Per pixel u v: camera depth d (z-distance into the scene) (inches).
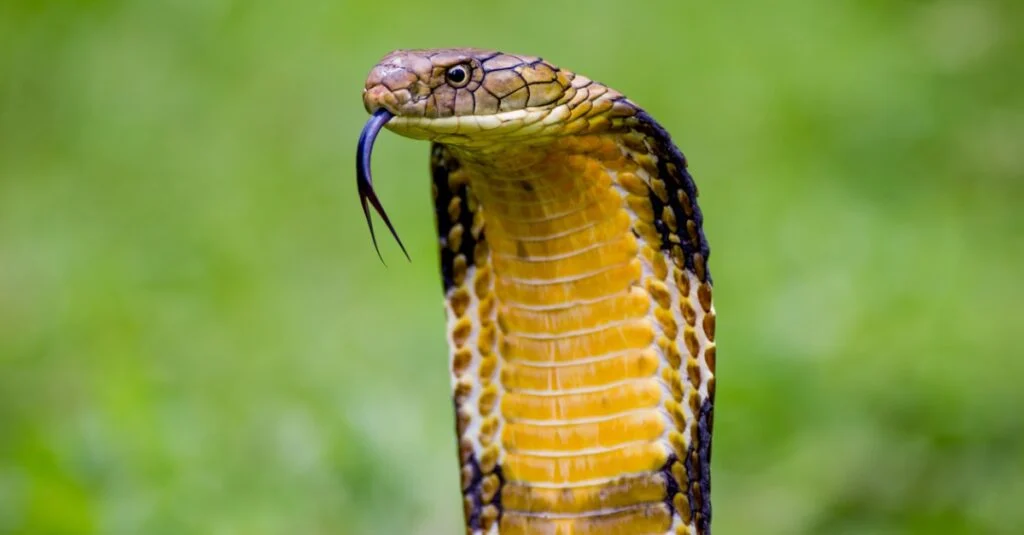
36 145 647.1
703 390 227.6
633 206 226.2
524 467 237.3
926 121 616.1
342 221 566.3
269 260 546.0
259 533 345.1
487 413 239.3
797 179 586.9
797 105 631.2
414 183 576.4
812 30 684.1
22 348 480.1
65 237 569.3
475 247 237.6
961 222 549.3
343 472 366.9
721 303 484.7
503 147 219.0
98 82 673.0
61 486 341.1
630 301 229.5
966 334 439.5
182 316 499.5
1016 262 510.0
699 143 616.4
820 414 409.4
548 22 682.2
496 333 238.4
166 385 415.8
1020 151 595.5
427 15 689.0
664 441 231.0
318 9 692.1
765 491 386.9
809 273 494.3
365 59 664.4
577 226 228.2
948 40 667.4
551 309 233.0
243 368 456.4
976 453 382.3
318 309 507.8
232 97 653.9
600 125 217.8
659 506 232.1
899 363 420.5
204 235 557.6
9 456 374.9
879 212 557.6
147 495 345.4
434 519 370.6
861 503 377.4
